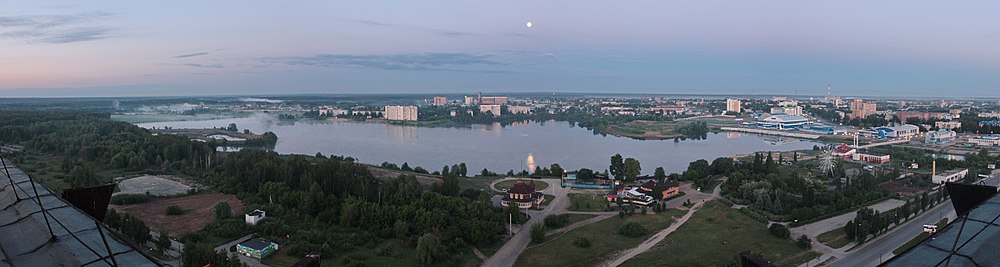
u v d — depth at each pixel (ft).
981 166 558.15
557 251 295.48
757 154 542.16
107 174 498.28
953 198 99.71
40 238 75.87
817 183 471.21
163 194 414.41
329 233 309.83
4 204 94.89
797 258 285.23
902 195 431.43
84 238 75.82
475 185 498.28
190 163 538.88
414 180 419.95
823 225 346.74
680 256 283.18
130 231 278.05
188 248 244.42
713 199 421.59
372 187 385.70
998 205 79.20
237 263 241.55
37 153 618.44
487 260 286.46
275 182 414.41
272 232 311.06
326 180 390.42
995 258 63.05
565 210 395.75
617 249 296.71
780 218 361.10
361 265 264.93
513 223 350.43
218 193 421.59
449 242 296.71
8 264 65.77
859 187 447.83
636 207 398.42
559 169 549.54
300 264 95.66
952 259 63.77
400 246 298.15
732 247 297.94
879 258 281.54
